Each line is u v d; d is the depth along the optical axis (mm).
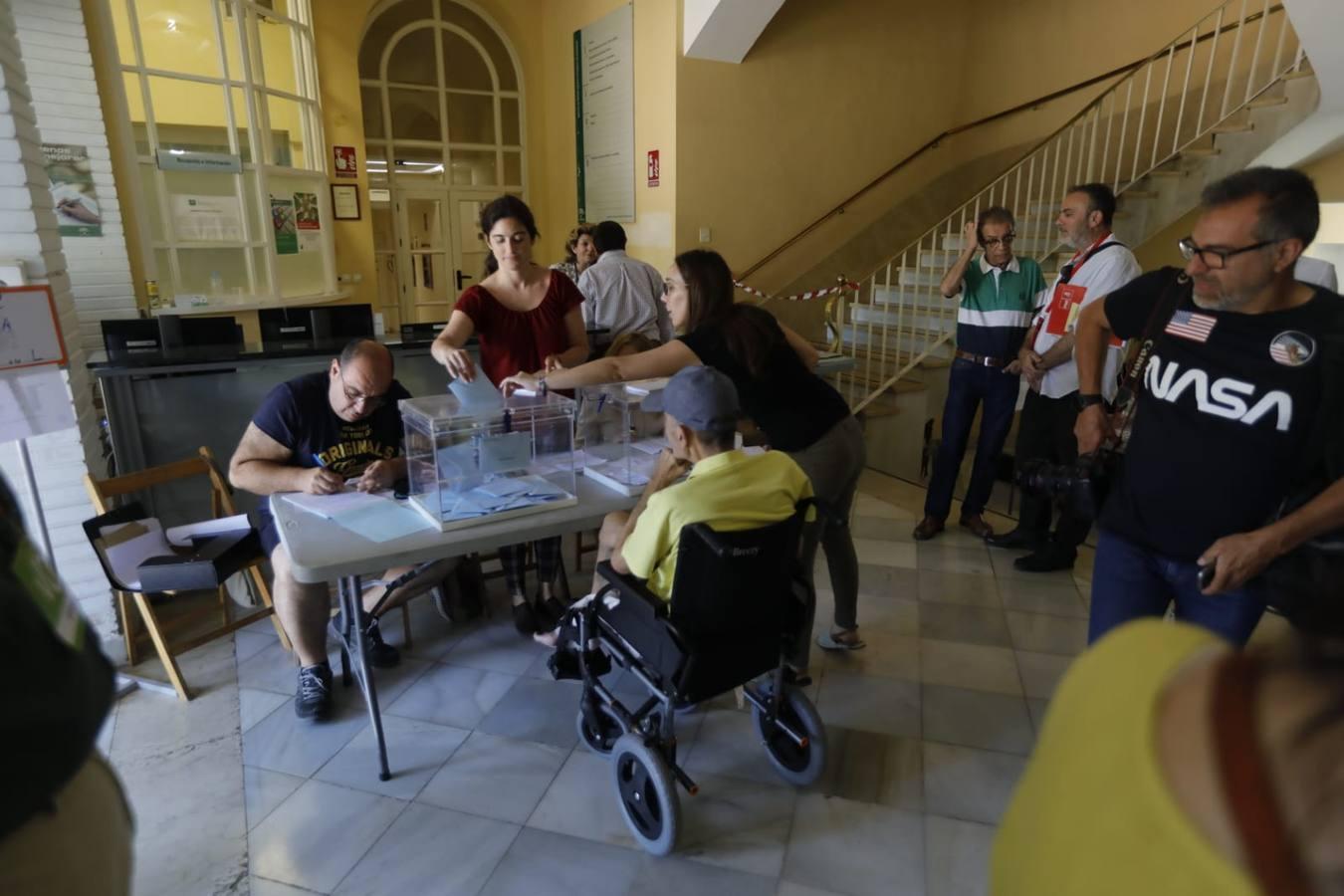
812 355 2248
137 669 2502
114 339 3314
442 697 2369
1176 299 1438
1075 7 6223
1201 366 1356
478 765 2064
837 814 1893
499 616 2859
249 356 3109
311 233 6176
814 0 6121
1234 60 4824
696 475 1633
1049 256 5445
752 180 6227
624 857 1763
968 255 3240
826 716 2273
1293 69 4484
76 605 808
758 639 1750
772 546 1645
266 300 5734
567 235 7559
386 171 7039
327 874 1712
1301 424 1254
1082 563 3295
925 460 5906
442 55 7027
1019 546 3398
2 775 645
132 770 2041
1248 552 1231
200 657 2586
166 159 5141
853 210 6820
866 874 1715
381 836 1819
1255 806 317
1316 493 1299
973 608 2910
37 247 2381
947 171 7250
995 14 6836
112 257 4926
